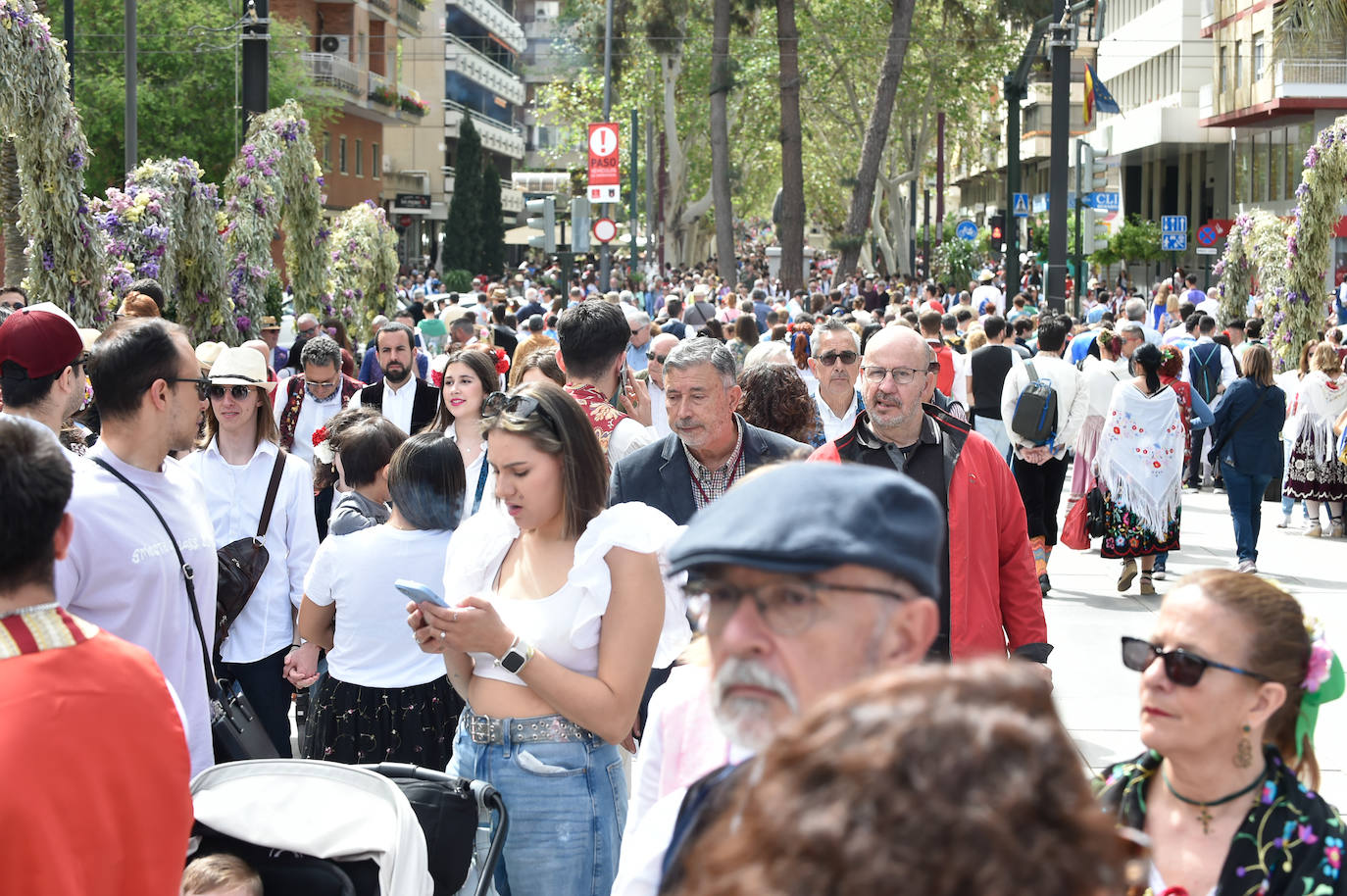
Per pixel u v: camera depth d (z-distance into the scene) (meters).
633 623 4.20
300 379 10.12
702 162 70.62
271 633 6.58
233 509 6.60
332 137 64.19
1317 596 11.94
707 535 1.93
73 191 13.19
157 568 4.52
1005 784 1.24
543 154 68.75
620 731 4.20
